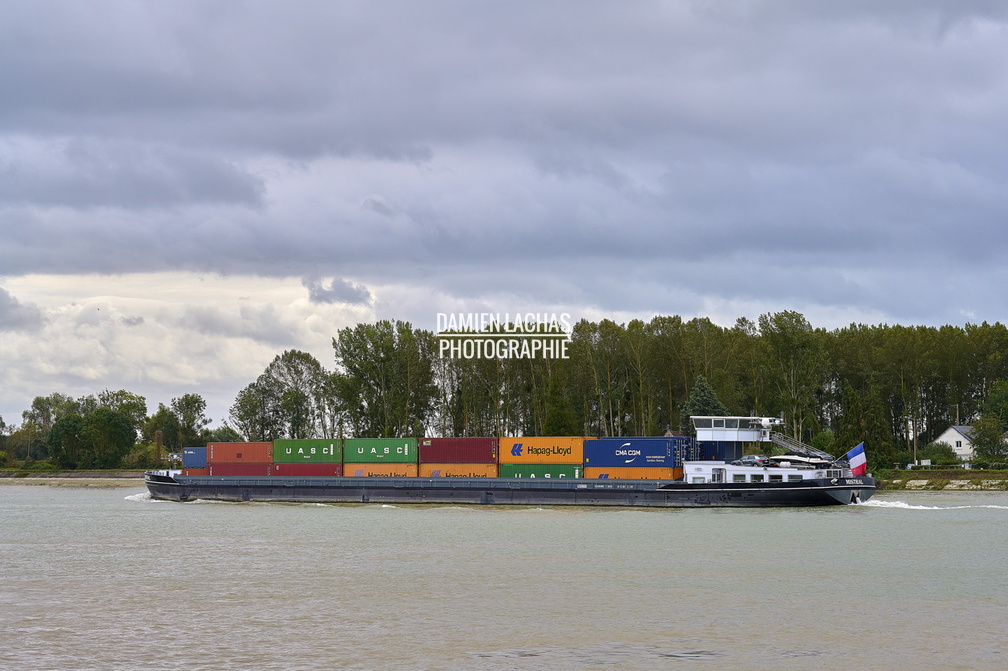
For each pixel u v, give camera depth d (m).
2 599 49.62
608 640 40.41
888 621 43.62
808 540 68.69
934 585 51.72
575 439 95.38
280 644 40.09
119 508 104.88
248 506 103.38
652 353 137.38
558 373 137.25
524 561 60.16
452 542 69.31
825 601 47.81
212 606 47.50
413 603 47.75
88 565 60.50
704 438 92.12
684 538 70.19
